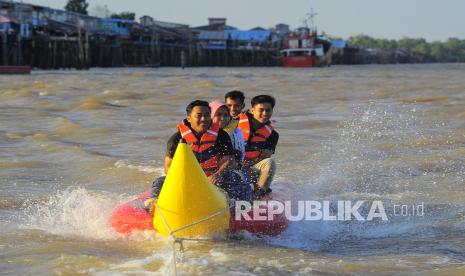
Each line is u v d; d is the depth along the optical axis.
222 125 12.49
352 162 20.08
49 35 100.69
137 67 120.62
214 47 150.25
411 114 32.28
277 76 80.75
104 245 11.80
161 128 28.20
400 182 17.50
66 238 12.25
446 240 12.38
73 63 100.75
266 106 13.31
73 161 20.52
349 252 11.60
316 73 94.44
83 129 27.33
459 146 22.69
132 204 12.77
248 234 12.30
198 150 12.30
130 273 10.14
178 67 133.12
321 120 30.88
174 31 138.00
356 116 32.31
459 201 15.49
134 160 20.50
